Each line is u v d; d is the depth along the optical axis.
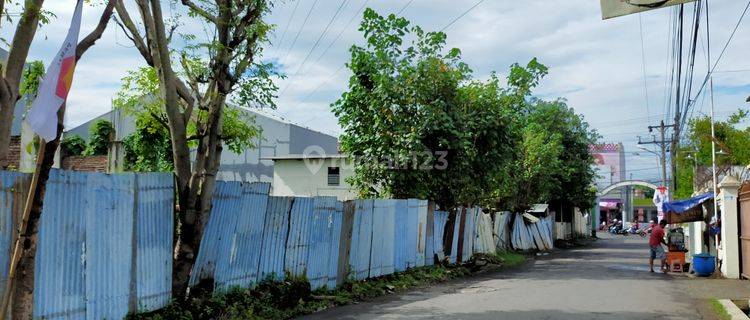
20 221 6.41
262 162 35.06
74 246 7.05
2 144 6.43
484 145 18.98
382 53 17.28
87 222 7.26
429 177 18.16
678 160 33.91
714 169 18.64
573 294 12.71
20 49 6.52
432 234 18.30
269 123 35.56
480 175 19.53
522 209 30.95
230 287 9.96
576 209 48.50
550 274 18.03
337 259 13.15
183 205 8.98
